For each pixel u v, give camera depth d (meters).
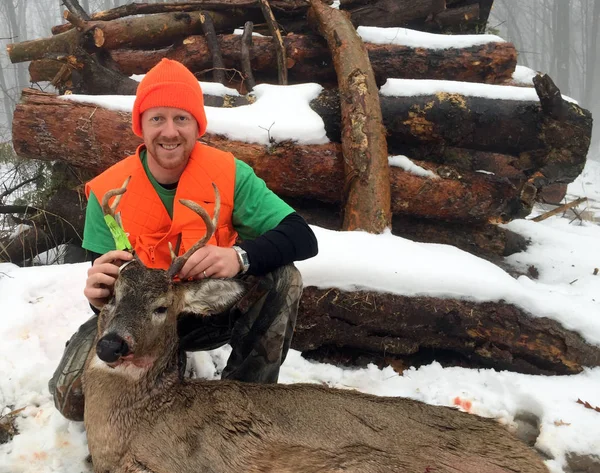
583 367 1.71
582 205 5.27
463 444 1.07
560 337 1.70
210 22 3.05
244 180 1.32
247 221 1.32
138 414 1.12
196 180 1.25
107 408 1.12
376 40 2.83
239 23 3.29
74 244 2.55
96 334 1.27
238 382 1.19
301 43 2.96
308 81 3.06
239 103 2.53
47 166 2.55
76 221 2.46
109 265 1.12
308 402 1.14
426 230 2.44
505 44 2.81
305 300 1.70
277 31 2.94
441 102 2.38
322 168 2.21
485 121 2.38
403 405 1.16
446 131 2.40
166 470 1.06
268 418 1.11
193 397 1.14
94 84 2.74
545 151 2.44
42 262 2.55
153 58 3.13
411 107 2.38
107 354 1.02
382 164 2.15
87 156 2.18
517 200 2.45
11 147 3.21
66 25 3.40
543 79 2.19
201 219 1.24
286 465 1.06
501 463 1.04
